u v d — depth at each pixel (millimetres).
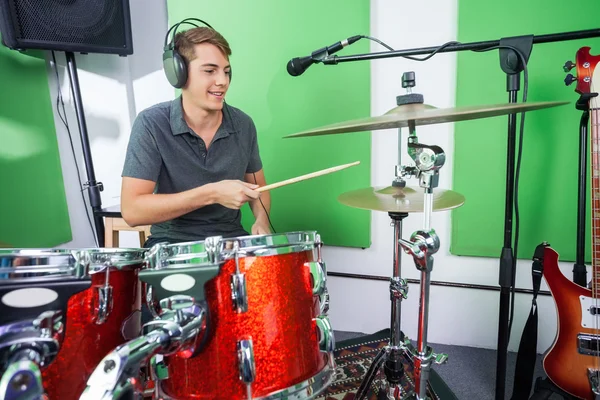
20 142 1501
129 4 1707
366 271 1726
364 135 1587
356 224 1671
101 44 1516
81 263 643
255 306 727
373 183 1650
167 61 1162
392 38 1498
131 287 812
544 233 1466
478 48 1020
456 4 1409
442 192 1220
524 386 1190
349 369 1444
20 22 1319
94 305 715
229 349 712
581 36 938
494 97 1417
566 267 1479
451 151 1529
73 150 1755
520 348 1188
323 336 800
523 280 1527
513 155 1067
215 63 1159
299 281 788
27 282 592
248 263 725
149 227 1584
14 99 1471
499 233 1509
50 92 1638
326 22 1530
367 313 1759
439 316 1652
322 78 1584
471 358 1538
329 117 1617
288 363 751
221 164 1281
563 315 1092
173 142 1215
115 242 1660
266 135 1714
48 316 605
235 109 1410
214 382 713
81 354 702
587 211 1385
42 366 598
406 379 1357
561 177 1407
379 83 1552
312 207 1718
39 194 1588
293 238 785
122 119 1891
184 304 673
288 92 1641
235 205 1023
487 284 1573
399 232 1103
